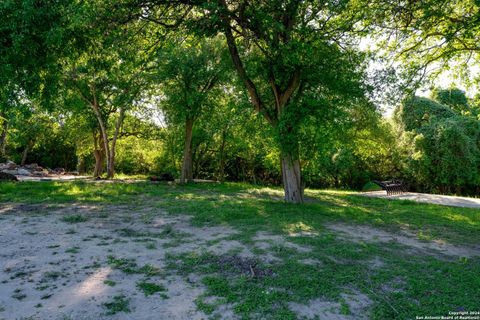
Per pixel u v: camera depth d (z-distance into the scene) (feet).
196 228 25.63
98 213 31.50
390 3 31.63
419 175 91.50
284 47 34.12
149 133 103.96
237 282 14.51
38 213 30.30
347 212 36.42
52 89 39.75
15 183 58.29
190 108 73.15
